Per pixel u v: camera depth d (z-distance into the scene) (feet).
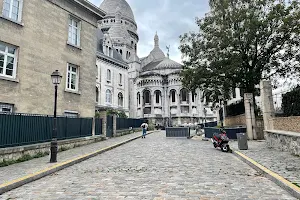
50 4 54.70
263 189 19.31
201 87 78.48
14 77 46.24
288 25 59.11
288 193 18.17
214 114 218.79
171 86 214.07
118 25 249.96
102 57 156.04
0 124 31.89
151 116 205.36
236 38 66.54
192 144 57.82
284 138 37.42
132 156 38.70
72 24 61.67
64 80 56.75
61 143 43.91
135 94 222.28
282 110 42.65
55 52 54.85
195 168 28.09
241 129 60.64
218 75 70.28
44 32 52.60
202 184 20.90
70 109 57.67
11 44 45.80
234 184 20.88
